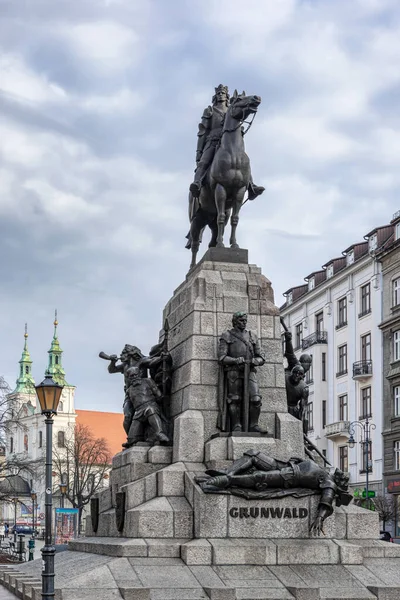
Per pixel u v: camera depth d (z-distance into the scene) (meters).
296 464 17.03
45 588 14.15
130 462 18.48
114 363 20.44
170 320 20.50
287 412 18.86
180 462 17.77
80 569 16.23
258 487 16.59
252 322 19.17
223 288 19.27
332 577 15.80
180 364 19.20
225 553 15.77
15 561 44.66
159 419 19.06
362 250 61.59
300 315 70.00
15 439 139.62
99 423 137.38
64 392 135.12
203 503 16.36
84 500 88.06
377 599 15.02
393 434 54.69
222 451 17.59
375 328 57.91
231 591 14.57
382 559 16.72
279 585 15.32
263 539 16.47
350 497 17.09
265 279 19.61
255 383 18.17
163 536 16.44
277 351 19.12
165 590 14.77
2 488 66.38
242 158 20.20
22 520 101.06
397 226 56.56
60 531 83.19
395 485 53.59
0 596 17.70
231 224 20.33
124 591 14.25
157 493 17.45
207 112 21.53
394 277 56.22
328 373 64.38
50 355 139.25
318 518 16.52
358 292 60.78
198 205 21.50
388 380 55.84
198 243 21.91
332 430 61.31
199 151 21.61
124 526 17.38
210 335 18.77
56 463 98.69
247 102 20.11
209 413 18.27
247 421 17.91
